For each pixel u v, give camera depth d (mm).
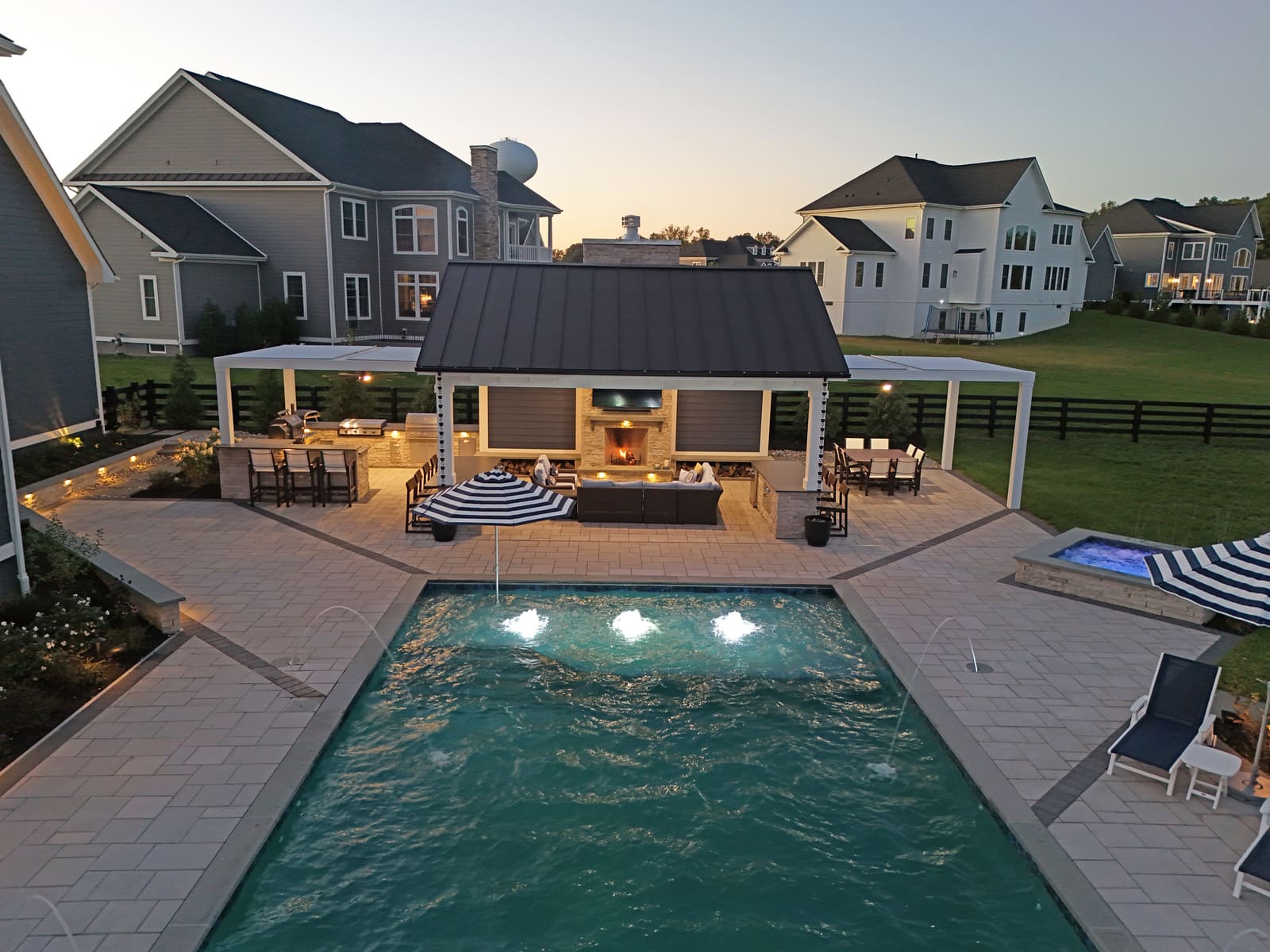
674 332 18156
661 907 7445
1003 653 12203
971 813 8789
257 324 38094
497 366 17016
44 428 20422
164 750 9227
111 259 36938
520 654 12109
